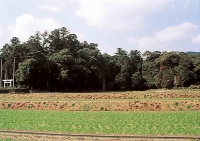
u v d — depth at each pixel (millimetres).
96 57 111250
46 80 96125
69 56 96250
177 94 53906
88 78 106250
